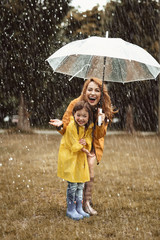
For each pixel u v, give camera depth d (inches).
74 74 169.2
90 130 147.4
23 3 569.9
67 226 134.5
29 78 581.0
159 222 140.3
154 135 649.0
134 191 194.7
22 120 666.2
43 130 741.9
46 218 145.4
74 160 140.8
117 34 633.0
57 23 604.7
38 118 810.8
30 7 572.1
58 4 590.2
